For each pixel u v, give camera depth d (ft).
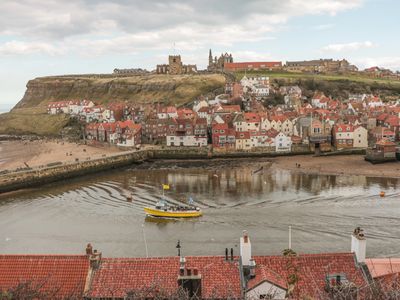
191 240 284.82
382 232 291.99
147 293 108.99
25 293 106.42
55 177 533.14
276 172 538.47
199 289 117.50
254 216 338.75
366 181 474.08
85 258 130.62
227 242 278.67
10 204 413.39
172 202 392.06
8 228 326.85
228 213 349.41
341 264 129.80
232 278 124.47
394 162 582.35
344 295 93.30
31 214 367.66
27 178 502.79
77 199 421.18
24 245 285.64
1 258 130.62
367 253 249.96
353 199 390.42
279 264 130.72
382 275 126.72
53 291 119.24
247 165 599.98
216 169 575.79
